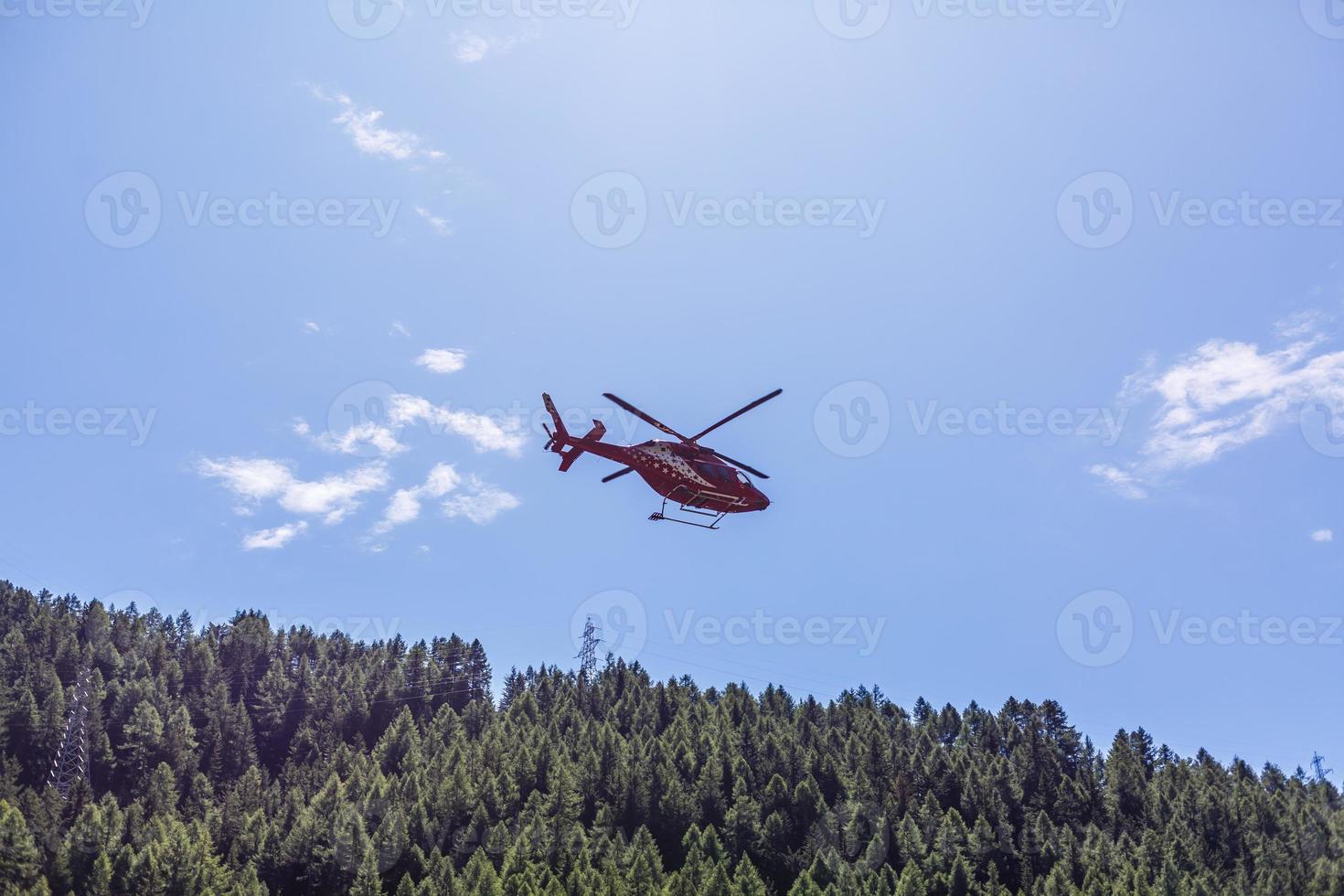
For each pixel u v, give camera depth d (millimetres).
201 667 135875
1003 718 136250
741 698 136875
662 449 43531
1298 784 114875
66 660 125062
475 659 149250
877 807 95000
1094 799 111625
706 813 94625
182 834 81062
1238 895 81938
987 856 90938
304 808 93250
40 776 102750
